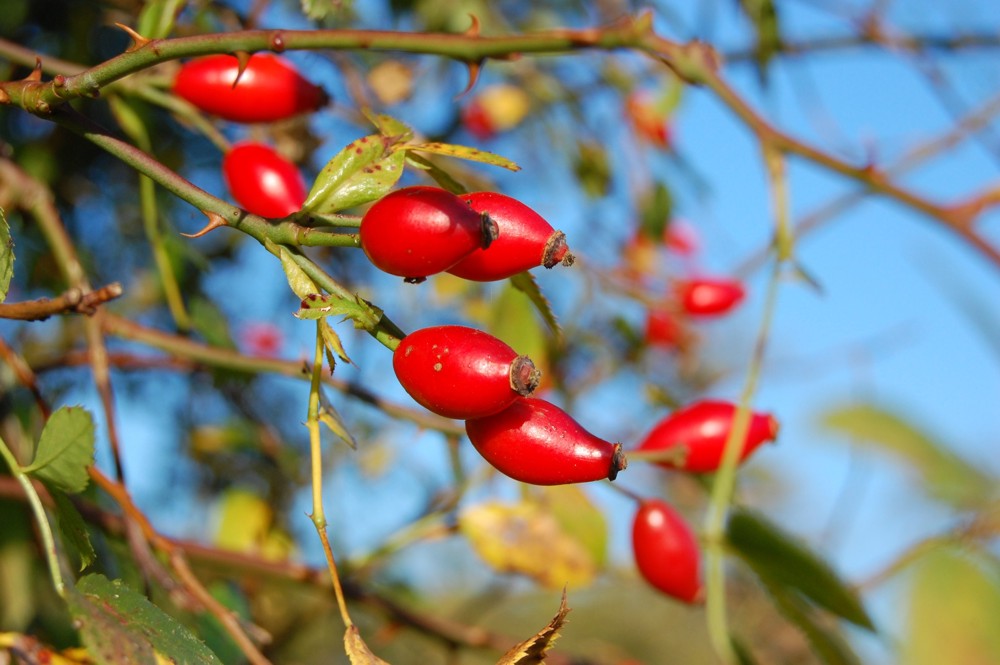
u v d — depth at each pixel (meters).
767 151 0.38
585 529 0.47
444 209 0.27
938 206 0.38
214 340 0.45
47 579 0.41
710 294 0.55
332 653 0.63
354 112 0.48
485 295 0.58
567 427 0.28
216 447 0.56
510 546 0.46
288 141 0.46
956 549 0.38
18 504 0.40
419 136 0.54
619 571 0.49
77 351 0.50
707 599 0.38
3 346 0.36
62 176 0.51
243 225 0.28
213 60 0.35
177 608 0.37
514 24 0.60
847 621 0.39
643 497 0.41
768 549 0.39
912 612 0.38
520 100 0.60
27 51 0.36
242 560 0.43
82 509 0.37
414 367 0.27
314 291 0.28
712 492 0.42
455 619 0.62
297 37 0.30
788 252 0.38
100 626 0.26
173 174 0.29
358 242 0.28
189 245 0.51
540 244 0.28
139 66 0.29
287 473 0.57
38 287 0.50
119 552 0.38
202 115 0.40
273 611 0.55
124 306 0.54
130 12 0.45
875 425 0.43
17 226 0.44
